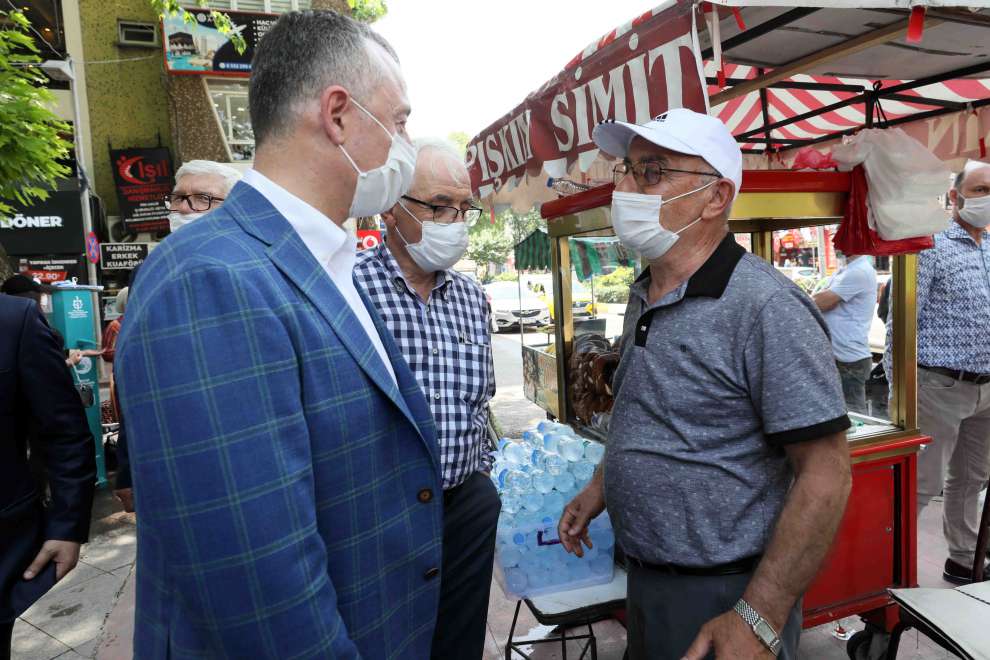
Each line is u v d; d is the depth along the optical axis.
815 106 3.26
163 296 0.73
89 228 9.64
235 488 0.72
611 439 1.49
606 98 1.75
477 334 1.84
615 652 2.51
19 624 2.95
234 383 0.73
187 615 0.77
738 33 1.88
